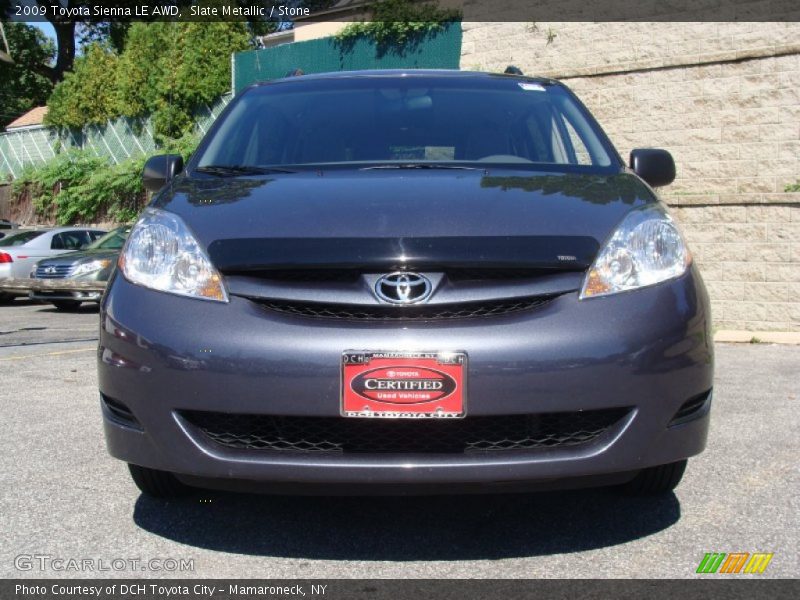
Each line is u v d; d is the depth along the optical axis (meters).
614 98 10.18
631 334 2.67
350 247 2.76
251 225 2.93
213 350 2.65
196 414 2.71
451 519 3.17
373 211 2.97
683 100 9.69
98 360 2.91
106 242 14.09
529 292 2.68
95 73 21.19
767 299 7.97
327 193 3.17
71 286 12.70
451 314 2.66
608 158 3.83
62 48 36.84
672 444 2.73
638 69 9.98
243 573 2.69
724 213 8.10
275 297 2.69
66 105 21.62
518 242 2.78
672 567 2.72
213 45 18.66
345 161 3.78
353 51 13.92
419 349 2.57
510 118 4.09
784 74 9.05
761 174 9.23
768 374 6.02
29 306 14.20
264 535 3.02
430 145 3.89
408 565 2.75
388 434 2.64
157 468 2.75
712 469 3.77
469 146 3.90
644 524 3.11
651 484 3.29
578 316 2.67
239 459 2.63
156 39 19.58
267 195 3.19
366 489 2.64
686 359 2.74
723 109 9.43
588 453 2.63
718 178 9.48
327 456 2.61
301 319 2.66
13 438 4.34
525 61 11.21
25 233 15.55
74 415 4.88
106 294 2.95
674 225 3.05
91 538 2.99
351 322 2.64
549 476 2.60
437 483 2.59
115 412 2.87
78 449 4.14
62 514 3.22
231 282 2.75
